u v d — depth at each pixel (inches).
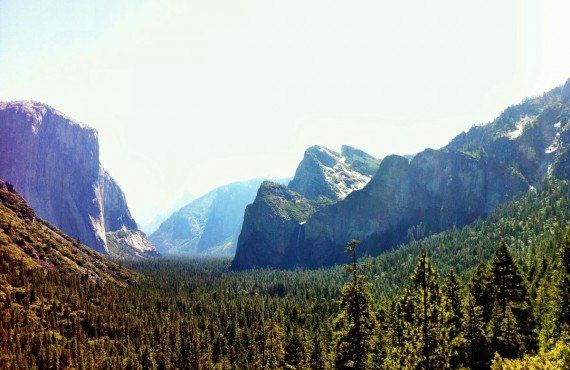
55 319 6058.1
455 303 2682.1
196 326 6707.7
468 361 2276.1
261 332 6323.8
